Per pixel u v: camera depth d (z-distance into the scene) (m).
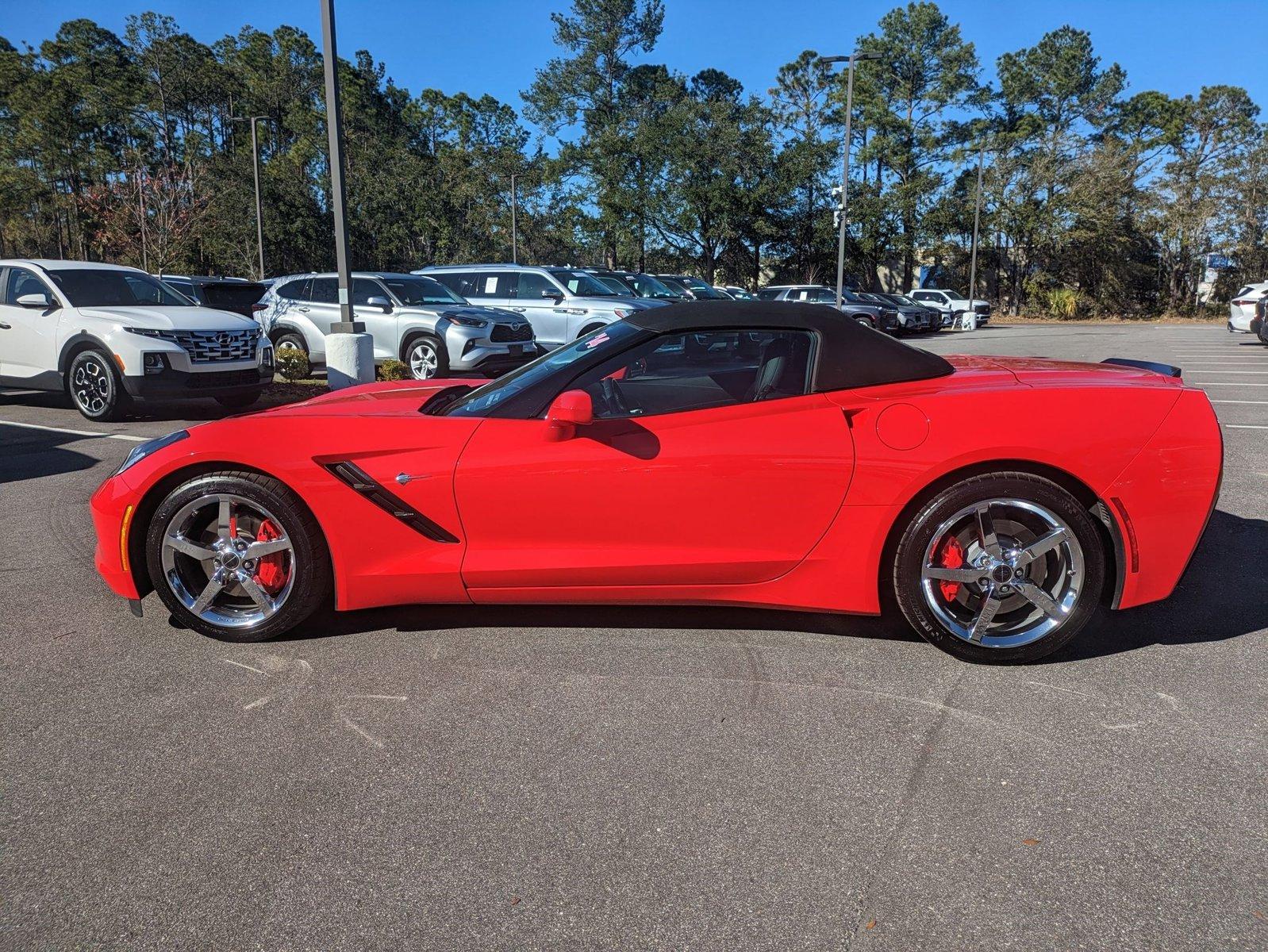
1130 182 48.22
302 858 2.05
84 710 2.78
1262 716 2.68
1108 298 49.19
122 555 3.24
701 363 3.14
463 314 12.01
